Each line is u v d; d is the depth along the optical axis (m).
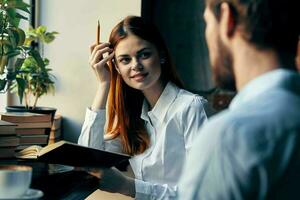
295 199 0.54
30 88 1.85
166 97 1.60
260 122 0.54
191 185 0.55
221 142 0.54
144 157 1.62
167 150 1.58
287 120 0.54
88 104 2.06
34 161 1.29
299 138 0.54
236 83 0.63
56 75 2.07
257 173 0.52
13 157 1.32
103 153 1.18
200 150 0.56
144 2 2.06
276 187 0.53
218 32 0.62
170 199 1.48
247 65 0.60
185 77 2.20
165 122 1.59
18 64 1.67
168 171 1.59
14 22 1.59
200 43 2.17
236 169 0.53
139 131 1.64
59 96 2.07
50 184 1.18
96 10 2.03
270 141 0.53
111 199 1.82
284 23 0.59
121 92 1.64
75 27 2.05
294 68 0.62
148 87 1.54
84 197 1.20
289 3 0.59
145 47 1.52
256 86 0.59
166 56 1.59
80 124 2.06
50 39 1.92
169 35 2.19
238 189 0.53
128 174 1.77
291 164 0.53
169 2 2.18
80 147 1.16
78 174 1.29
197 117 1.54
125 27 1.54
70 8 2.05
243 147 0.53
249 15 0.59
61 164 1.20
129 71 1.54
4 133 1.30
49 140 1.80
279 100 0.56
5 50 1.58
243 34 0.60
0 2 1.58
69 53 2.06
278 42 0.59
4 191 0.80
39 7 2.06
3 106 2.02
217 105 2.21
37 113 1.71
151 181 1.61
